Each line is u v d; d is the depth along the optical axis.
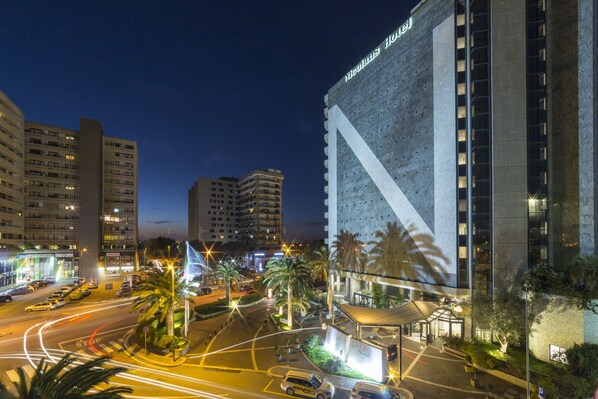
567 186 38.78
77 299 64.69
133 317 51.06
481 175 41.59
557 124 39.97
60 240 102.44
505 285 39.81
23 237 95.88
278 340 41.38
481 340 39.62
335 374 31.50
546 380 26.81
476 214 41.34
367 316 33.94
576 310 30.97
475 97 42.28
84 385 14.23
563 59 39.69
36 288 79.69
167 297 37.53
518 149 40.59
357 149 65.25
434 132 46.47
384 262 55.94
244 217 167.50
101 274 106.69
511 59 41.34
